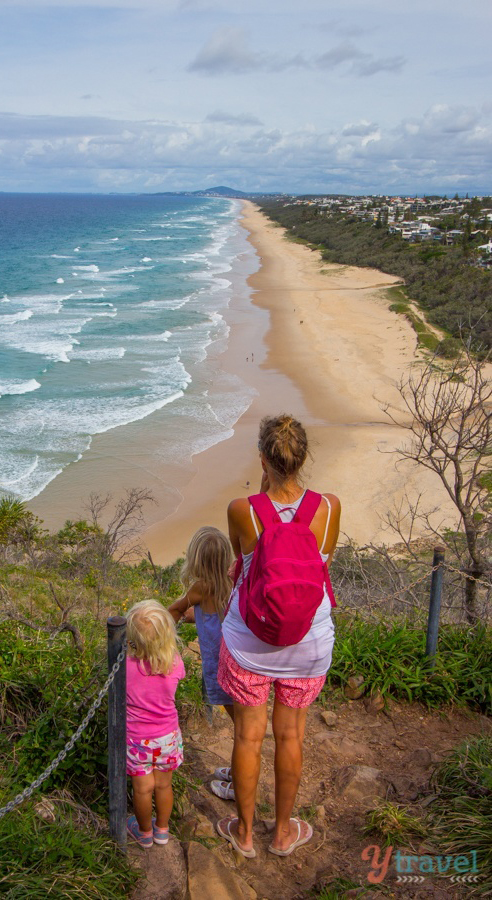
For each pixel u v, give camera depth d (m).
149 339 49.19
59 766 3.42
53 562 14.59
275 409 35.00
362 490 26.22
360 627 5.19
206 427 32.38
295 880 3.16
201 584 3.68
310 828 3.42
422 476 27.00
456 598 7.21
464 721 4.48
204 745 4.26
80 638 4.80
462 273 67.12
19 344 46.78
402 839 3.32
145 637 3.08
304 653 2.96
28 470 27.16
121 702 2.94
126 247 117.94
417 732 4.37
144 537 22.69
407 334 51.19
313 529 2.91
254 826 3.53
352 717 4.53
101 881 2.80
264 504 2.91
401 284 73.38
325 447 30.19
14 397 35.62
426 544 14.02
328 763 4.05
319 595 2.73
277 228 159.38
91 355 44.28
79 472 27.23
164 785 3.20
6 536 15.88
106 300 65.19
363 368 42.25
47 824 3.04
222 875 3.06
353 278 79.81
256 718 3.11
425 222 137.00
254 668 2.99
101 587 10.59
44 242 127.38
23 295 67.75
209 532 3.68
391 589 7.09
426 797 3.64
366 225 125.44
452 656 4.82
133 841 3.23
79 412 33.75
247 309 60.97
